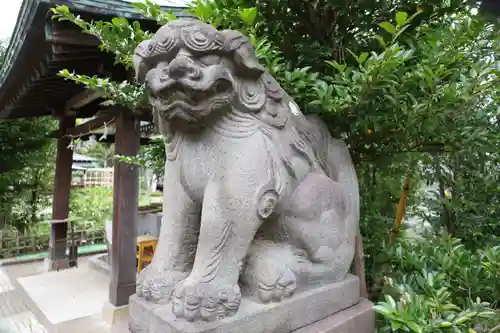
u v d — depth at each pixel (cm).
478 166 156
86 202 673
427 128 111
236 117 95
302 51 129
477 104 131
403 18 87
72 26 213
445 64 107
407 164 142
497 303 120
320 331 96
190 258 100
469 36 105
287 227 102
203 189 95
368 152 137
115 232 304
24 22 224
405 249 135
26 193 655
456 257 117
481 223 166
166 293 92
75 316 316
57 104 449
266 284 92
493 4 89
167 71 85
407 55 94
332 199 109
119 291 297
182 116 87
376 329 115
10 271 472
